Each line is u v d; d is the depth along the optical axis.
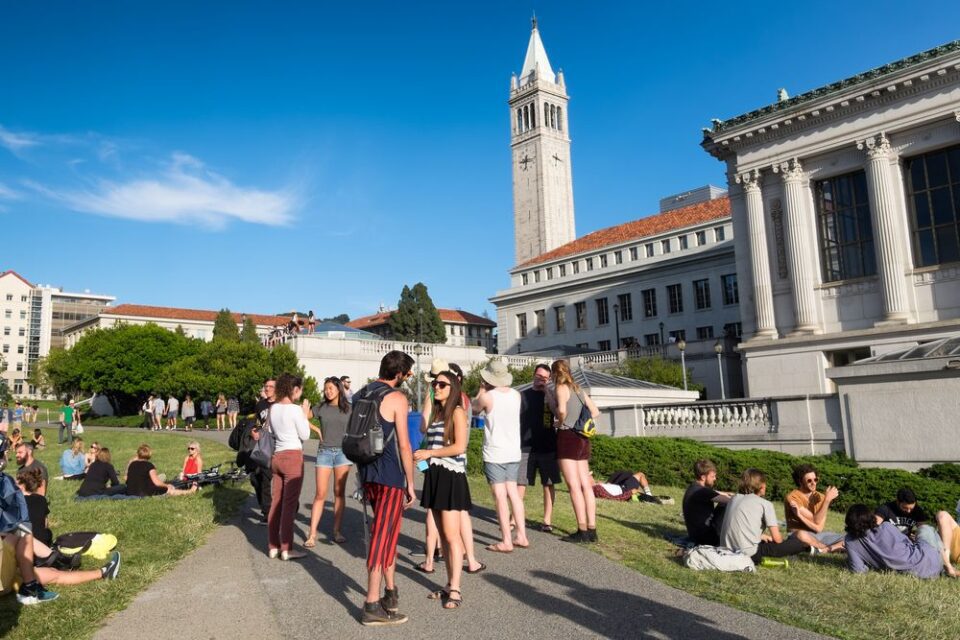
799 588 6.98
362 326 110.69
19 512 6.39
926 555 7.88
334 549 8.43
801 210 32.53
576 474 8.74
